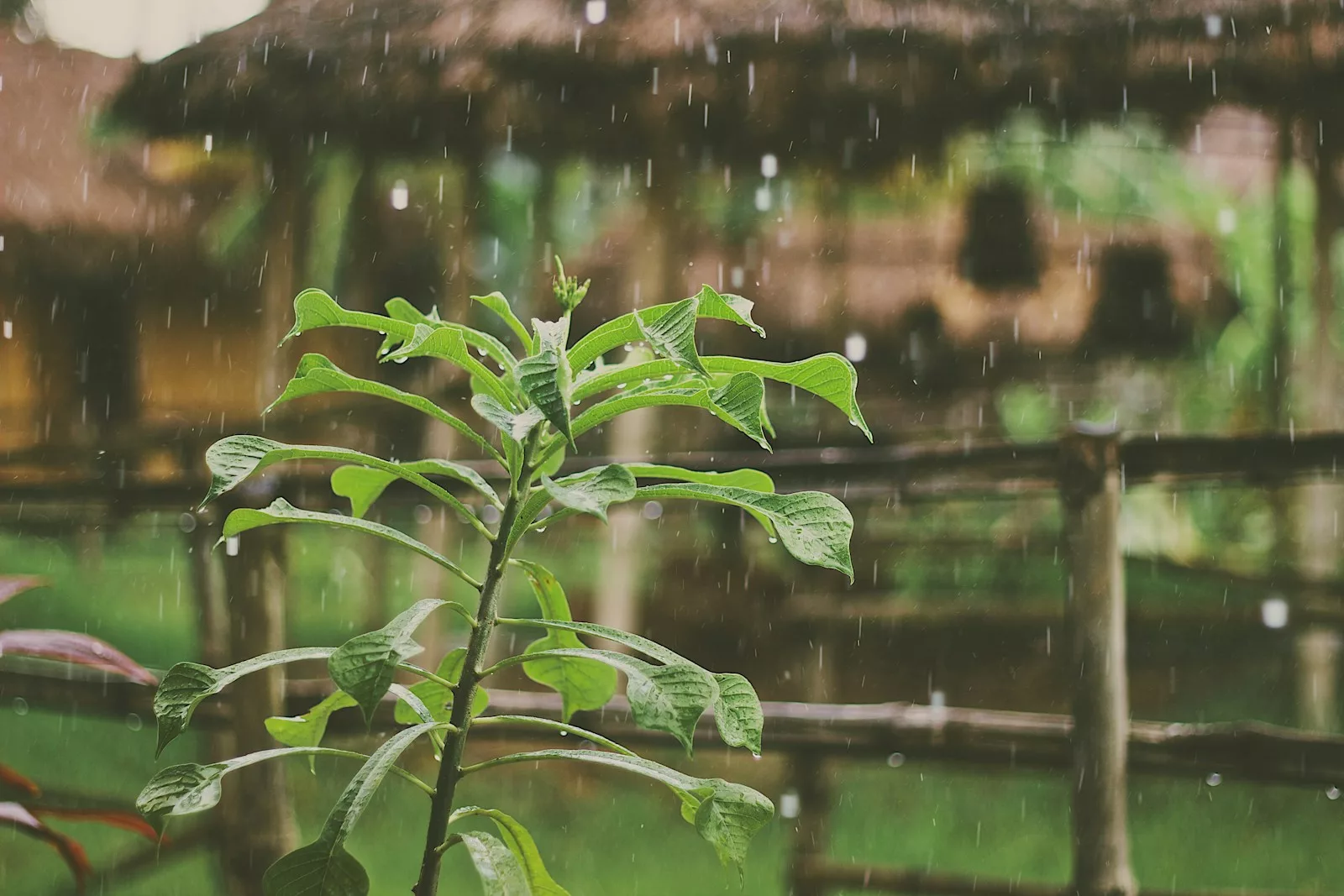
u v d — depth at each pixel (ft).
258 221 32.68
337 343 26.71
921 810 15.43
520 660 4.07
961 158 25.88
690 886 12.78
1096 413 28.55
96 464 20.13
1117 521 8.32
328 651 4.29
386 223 26.37
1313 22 15.71
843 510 3.94
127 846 12.26
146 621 23.24
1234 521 24.48
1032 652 20.58
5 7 34.58
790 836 10.59
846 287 25.93
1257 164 27.22
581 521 24.61
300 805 15.05
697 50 15.80
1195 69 15.58
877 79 15.72
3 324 31.17
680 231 25.57
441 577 20.74
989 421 27.81
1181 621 18.54
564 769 16.38
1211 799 15.38
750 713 3.91
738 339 25.98
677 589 20.76
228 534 4.18
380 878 12.78
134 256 32.60
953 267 26.27
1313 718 18.19
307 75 16.87
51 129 32.50
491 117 16.19
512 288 27.53
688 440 25.49
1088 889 8.26
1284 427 21.79
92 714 10.46
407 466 4.22
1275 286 21.99
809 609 20.17
